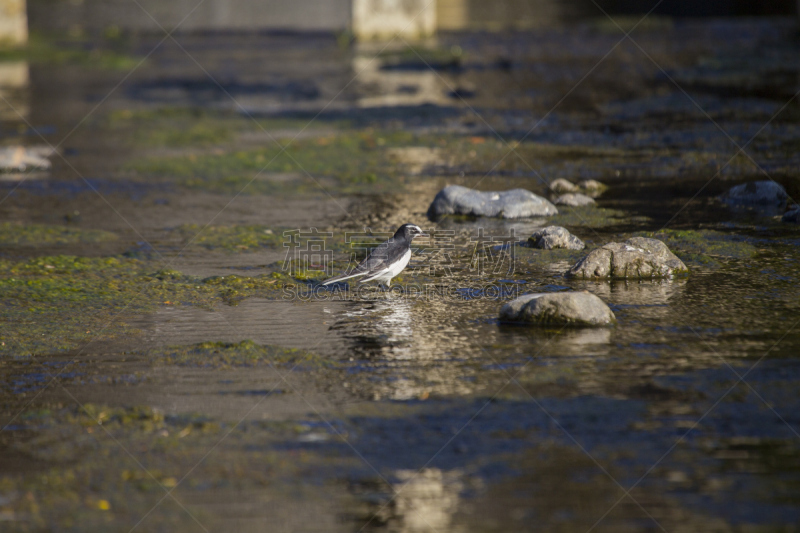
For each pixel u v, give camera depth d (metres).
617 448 7.32
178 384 8.90
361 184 19.41
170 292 12.08
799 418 7.73
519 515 6.44
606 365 9.03
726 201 16.48
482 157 21.95
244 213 16.97
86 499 6.81
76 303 11.64
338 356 9.57
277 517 6.52
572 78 35.84
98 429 7.96
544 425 7.77
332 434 7.73
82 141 25.78
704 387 8.42
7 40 51.91
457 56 45.66
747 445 7.30
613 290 11.56
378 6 54.50
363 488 6.87
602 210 16.17
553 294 10.48
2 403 8.54
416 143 24.09
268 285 12.29
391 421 7.94
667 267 12.17
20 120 29.61
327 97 33.69
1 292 12.09
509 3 73.50
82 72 43.31
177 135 26.42
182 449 7.54
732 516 6.34
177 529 6.39
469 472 7.04
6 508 6.69
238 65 45.53
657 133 23.98
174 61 47.78
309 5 63.81
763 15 67.25
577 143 23.28
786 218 14.95
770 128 23.66
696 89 30.98
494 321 10.57
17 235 15.47
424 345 9.82
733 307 10.70
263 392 8.66
